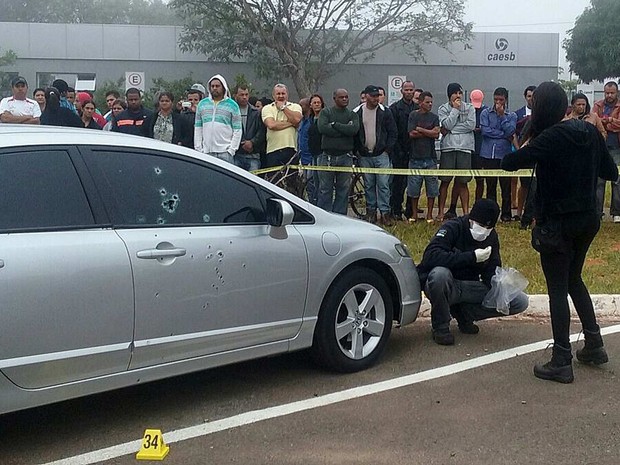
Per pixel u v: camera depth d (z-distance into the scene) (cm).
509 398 472
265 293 462
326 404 466
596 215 490
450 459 389
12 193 376
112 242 398
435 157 1051
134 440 417
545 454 394
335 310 504
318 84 3017
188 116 963
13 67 3131
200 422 441
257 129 992
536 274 766
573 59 3641
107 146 419
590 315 521
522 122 1052
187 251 425
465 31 2992
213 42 2922
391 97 1884
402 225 1023
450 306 588
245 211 466
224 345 448
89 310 386
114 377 404
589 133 483
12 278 360
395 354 564
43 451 404
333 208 989
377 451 399
